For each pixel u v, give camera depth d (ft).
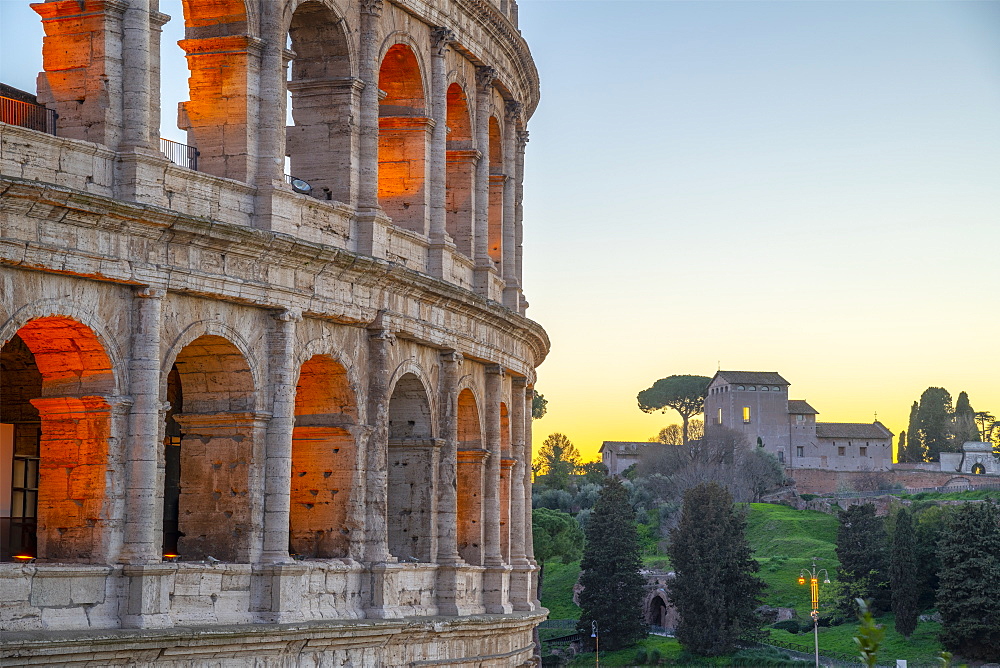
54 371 147.54
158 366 148.46
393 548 204.74
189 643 146.00
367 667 179.63
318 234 177.47
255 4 167.73
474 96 231.71
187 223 149.48
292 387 168.45
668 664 588.50
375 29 190.60
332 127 186.60
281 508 165.78
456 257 217.56
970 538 596.29
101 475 145.07
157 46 153.17
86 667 136.36
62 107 148.87
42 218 136.26
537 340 251.80
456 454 209.05
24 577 134.92
